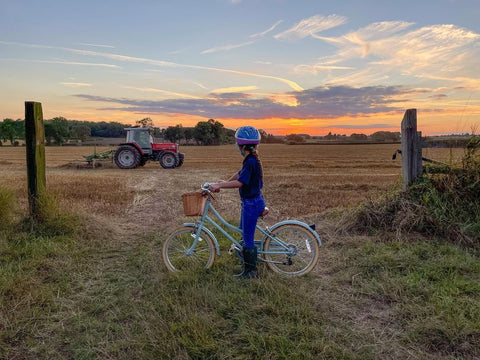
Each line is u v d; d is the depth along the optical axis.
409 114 5.61
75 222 5.50
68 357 2.49
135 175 15.69
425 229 5.05
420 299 3.15
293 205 8.32
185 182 12.98
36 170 5.48
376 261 4.05
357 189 11.33
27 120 5.38
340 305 3.16
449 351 2.47
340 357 2.41
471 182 5.39
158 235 5.62
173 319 2.89
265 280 3.56
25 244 4.77
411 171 5.69
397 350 2.49
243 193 3.62
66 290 3.51
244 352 2.47
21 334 2.74
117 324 2.89
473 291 3.26
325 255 4.51
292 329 2.70
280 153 44.50
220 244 4.88
